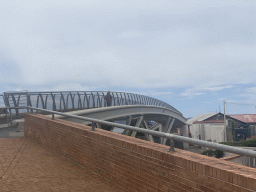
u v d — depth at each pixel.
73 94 25.39
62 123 8.50
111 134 6.28
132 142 5.23
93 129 6.92
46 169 6.74
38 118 10.43
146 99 48.38
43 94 20.61
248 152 3.15
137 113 39.25
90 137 6.72
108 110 28.89
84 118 7.21
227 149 3.42
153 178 4.54
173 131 96.38
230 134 57.91
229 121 59.22
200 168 3.61
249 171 3.20
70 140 7.79
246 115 74.31
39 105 19.84
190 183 3.77
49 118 10.01
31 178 5.93
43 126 9.88
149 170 4.64
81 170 6.77
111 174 5.77
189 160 3.80
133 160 5.07
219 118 71.50
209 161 3.72
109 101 29.78
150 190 4.59
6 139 11.16
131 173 5.11
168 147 4.71
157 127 68.56
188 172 3.81
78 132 7.35
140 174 4.86
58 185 5.52
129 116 37.28
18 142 10.45
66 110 23.92
